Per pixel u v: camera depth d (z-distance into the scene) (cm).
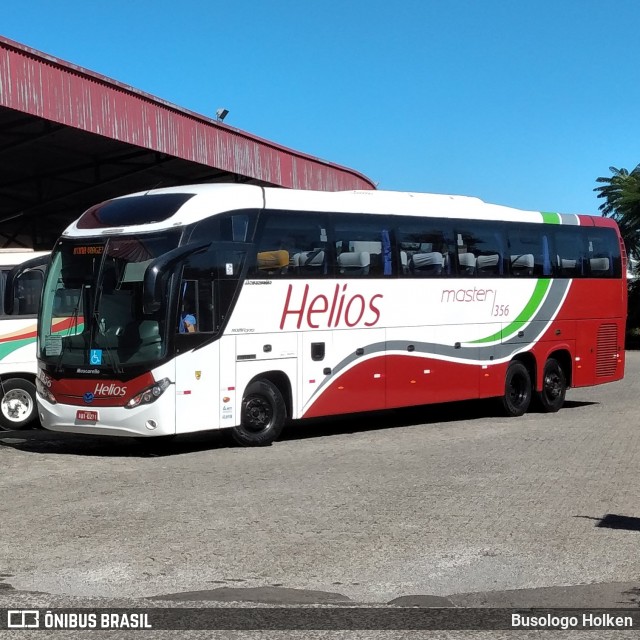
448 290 1662
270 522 852
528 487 1027
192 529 823
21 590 646
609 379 2023
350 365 1490
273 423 1393
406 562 720
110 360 1248
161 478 1089
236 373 1326
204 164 2427
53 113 1883
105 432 1254
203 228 1288
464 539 791
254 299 1352
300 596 635
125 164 2488
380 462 1216
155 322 1245
